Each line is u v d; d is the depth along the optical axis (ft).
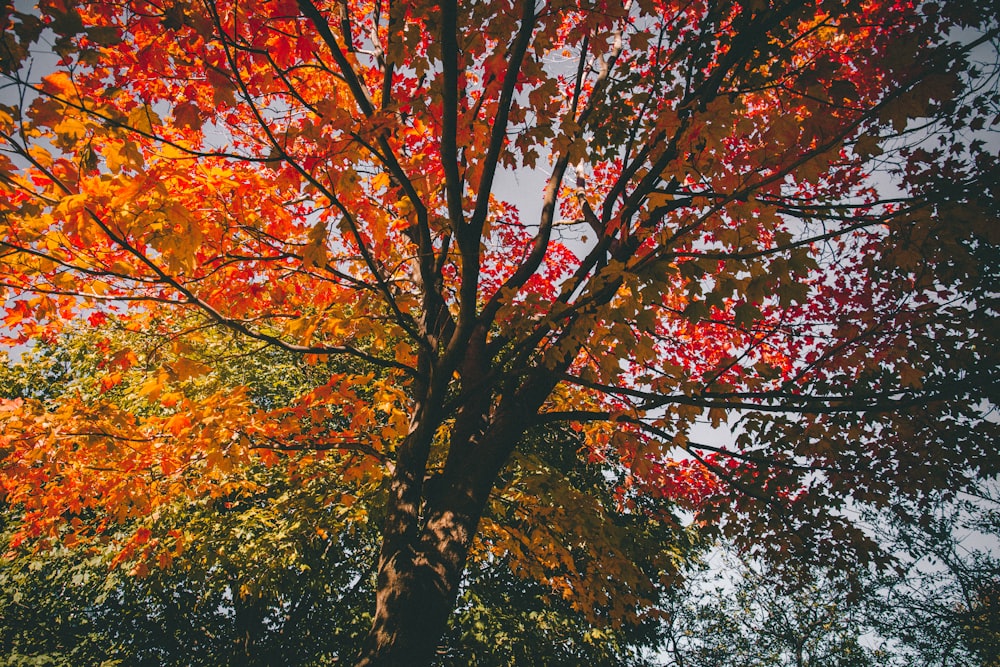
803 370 12.73
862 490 13.82
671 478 24.07
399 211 12.92
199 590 30.40
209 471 15.47
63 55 7.21
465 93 10.72
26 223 9.37
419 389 13.78
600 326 9.61
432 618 9.90
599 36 10.14
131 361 12.84
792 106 8.96
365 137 9.52
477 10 9.31
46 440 12.01
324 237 10.24
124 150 8.52
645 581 16.47
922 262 10.50
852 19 9.81
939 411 12.60
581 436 29.55
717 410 11.96
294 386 32.14
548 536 17.35
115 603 34.19
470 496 11.57
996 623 35.42
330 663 34.04
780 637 54.85
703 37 10.98
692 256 8.50
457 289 17.39
